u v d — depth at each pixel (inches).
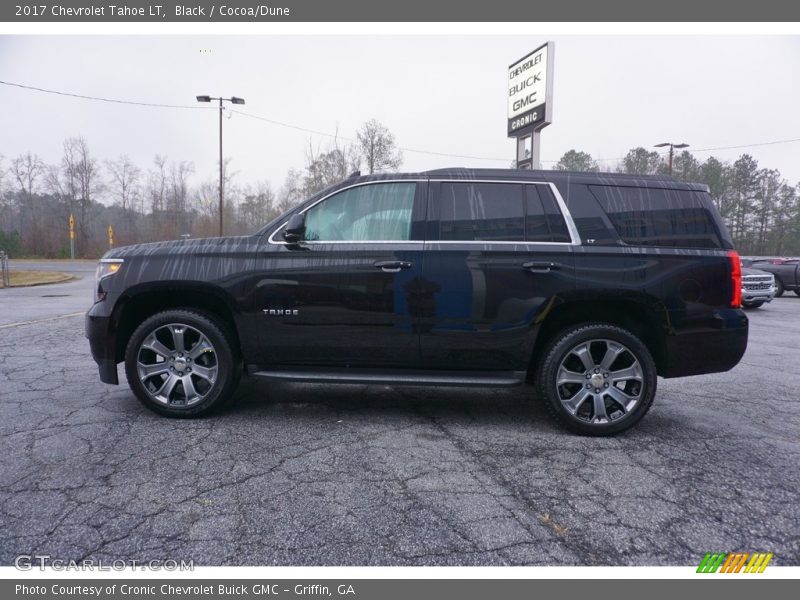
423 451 136.3
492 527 99.7
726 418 169.0
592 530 99.2
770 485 118.7
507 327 149.2
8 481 115.0
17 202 2245.3
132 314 163.8
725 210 2420.0
